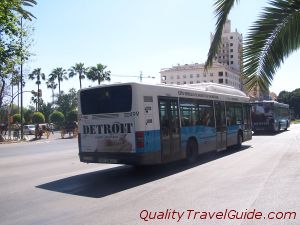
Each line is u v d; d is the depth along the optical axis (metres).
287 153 17.89
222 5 6.47
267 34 6.31
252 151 19.05
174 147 13.38
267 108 35.25
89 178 12.09
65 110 102.50
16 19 21.56
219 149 17.34
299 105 92.38
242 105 20.83
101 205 8.23
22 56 25.30
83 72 81.25
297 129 45.38
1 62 24.92
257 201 8.16
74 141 34.84
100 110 12.53
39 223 6.95
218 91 18.12
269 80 6.45
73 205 8.31
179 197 8.76
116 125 12.17
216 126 17.12
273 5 6.22
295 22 6.18
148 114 12.12
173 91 13.62
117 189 10.08
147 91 12.22
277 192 9.03
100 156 12.52
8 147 29.06
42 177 12.48
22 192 9.92
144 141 11.80
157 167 14.37
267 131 38.88
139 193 9.44
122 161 12.02
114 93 12.25
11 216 7.49
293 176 11.24
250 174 11.74
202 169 13.26
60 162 16.91
